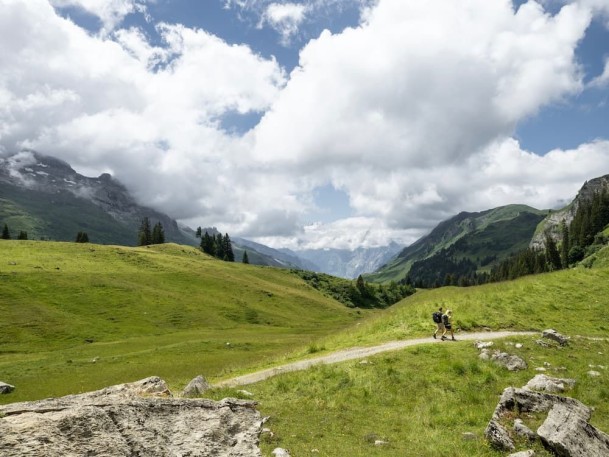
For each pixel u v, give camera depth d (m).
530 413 16.52
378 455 14.51
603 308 39.50
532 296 42.94
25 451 8.79
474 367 23.66
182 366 46.38
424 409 19.50
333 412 19.39
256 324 113.69
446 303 42.03
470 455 14.45
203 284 138.25
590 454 13.33
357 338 36.81
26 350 65.94
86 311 89.94
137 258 147.88
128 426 11.07
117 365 47.94
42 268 106.00
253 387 23.64
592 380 22.09
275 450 13.77
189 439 11.80
